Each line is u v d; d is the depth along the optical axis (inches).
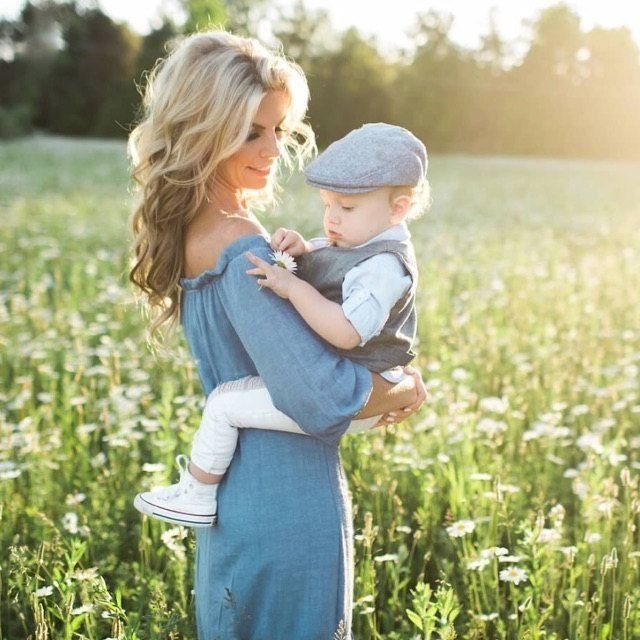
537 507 157.9
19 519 161.5
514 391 223.1
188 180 98.4
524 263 435.5
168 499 101.2
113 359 250.5
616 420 221.1
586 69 2204.7
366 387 95.3
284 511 97.9
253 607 99.7
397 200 97.3
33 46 1873.8
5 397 224.5
